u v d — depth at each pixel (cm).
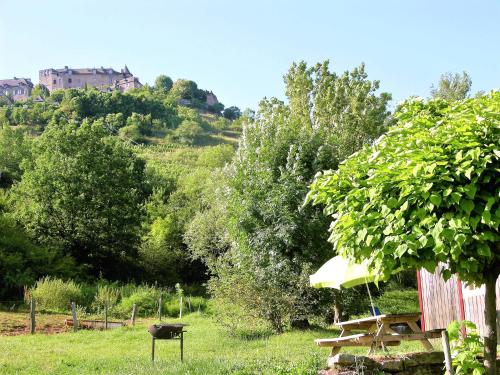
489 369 771
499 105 740
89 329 2527
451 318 1503
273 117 2842
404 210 714
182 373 1162
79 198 4538
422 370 945
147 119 13338
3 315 2814
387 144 789
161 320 2919
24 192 4738
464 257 695
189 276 5050
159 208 5659
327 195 819
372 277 1130
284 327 2217
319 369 977
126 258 4800
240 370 1065
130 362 1462
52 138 4891
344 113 3425
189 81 19825
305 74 3638
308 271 2188
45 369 1427
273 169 2544
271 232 2311
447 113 787
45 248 4097
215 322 2295
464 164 666
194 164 10581
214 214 4506
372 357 1003
